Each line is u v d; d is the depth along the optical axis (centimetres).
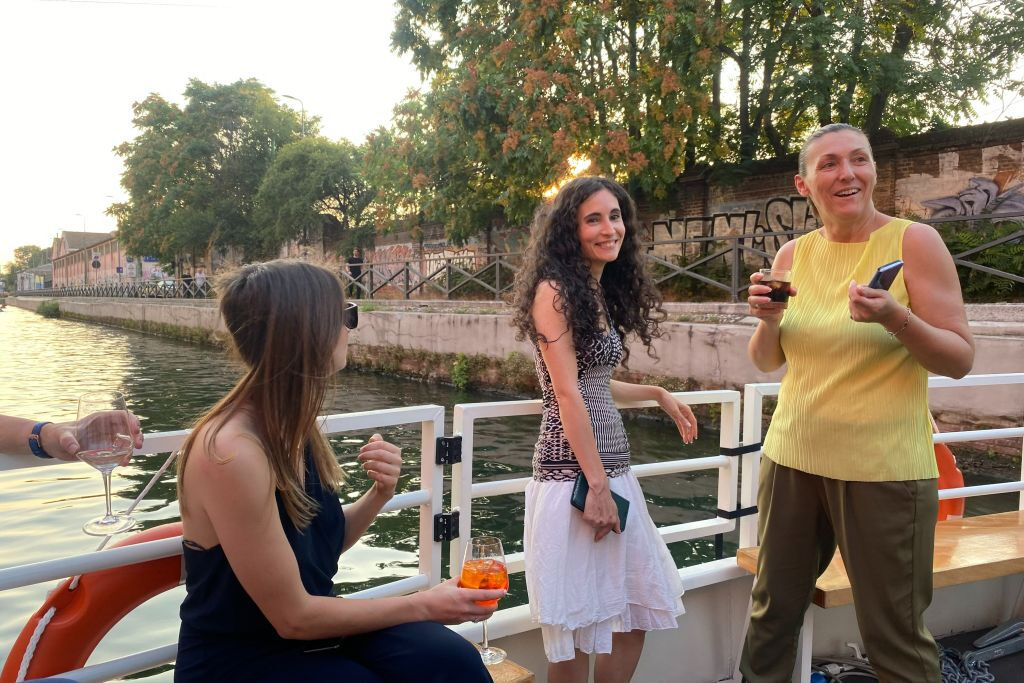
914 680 186
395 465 167
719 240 1244
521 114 1288
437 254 2184
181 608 137
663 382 1062
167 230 3531
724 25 1206
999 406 747
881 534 185
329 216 2764
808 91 1187
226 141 3572
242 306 131
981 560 244
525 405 224
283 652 133
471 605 147
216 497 124
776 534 210
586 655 202
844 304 193
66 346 2628
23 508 660
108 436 165
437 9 1401
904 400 185
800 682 232
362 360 1764
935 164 1146
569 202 194
